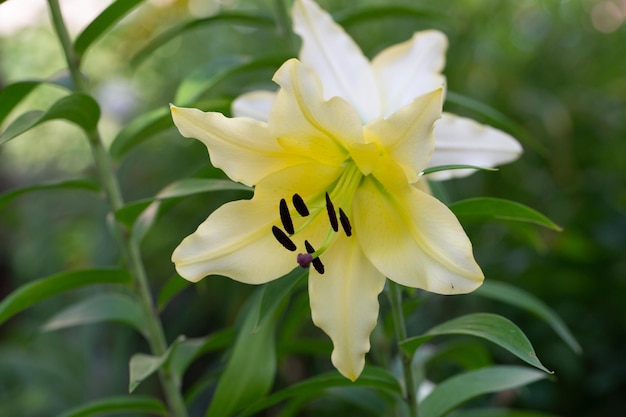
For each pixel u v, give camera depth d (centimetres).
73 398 205
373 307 100
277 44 224
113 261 221
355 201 102
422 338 103
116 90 249
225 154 99
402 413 122
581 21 235
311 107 98
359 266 101
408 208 99
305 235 102
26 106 303
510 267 185
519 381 112
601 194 192
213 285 209
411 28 215
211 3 250
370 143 99
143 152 238
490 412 125
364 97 110
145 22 251
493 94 210
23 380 210
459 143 109
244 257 100
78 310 121
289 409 125
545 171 204
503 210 104
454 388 112
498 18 225
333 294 101
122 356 205
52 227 264
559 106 207
